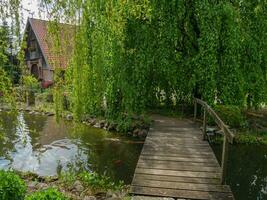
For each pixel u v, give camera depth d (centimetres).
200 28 1095
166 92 1317
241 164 817
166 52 1097
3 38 525
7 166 779
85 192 561
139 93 1074
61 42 671
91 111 1027
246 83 1127
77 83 759
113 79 1020
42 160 830
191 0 1127
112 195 543
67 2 655
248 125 1155
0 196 378
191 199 503
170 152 757
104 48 922
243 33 1115
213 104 1090
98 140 1019
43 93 1897
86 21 808
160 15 1077
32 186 573
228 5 1070
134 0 821
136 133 1062
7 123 1251
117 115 1099
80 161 820
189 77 1161
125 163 801
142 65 1038
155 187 544
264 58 1156
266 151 934
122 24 857
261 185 681
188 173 612
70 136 1075
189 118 1240
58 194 362
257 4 1125
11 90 542
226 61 1088
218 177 593
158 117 1261
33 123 1312
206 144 838
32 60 2577
